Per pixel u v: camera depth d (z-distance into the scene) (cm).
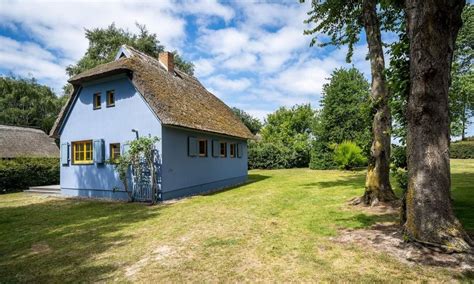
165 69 1662
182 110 1317
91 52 3036
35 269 462
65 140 1464
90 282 405
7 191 1681
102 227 729
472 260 404
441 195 453
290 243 538
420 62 468
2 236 674
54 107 4072
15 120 3772
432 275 375
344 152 2383
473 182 1244
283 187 1448
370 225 637
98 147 1299
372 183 874
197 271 425
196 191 1373
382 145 870
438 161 458
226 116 1909
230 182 1770
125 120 1249
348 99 2641
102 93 1330
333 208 851
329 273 398
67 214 925
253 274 407
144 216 845
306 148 3100
